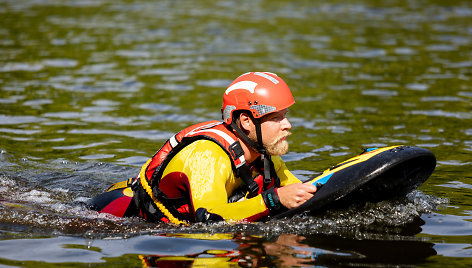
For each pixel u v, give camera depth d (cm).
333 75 3691
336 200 1316
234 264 1099
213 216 1297
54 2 7269
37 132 2448
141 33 5209
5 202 1559
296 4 7288
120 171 1944
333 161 2022
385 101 3020
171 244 1223
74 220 1416
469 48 4544
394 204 1459
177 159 1359
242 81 1380
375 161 1340
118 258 1155
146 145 2277
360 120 2653
